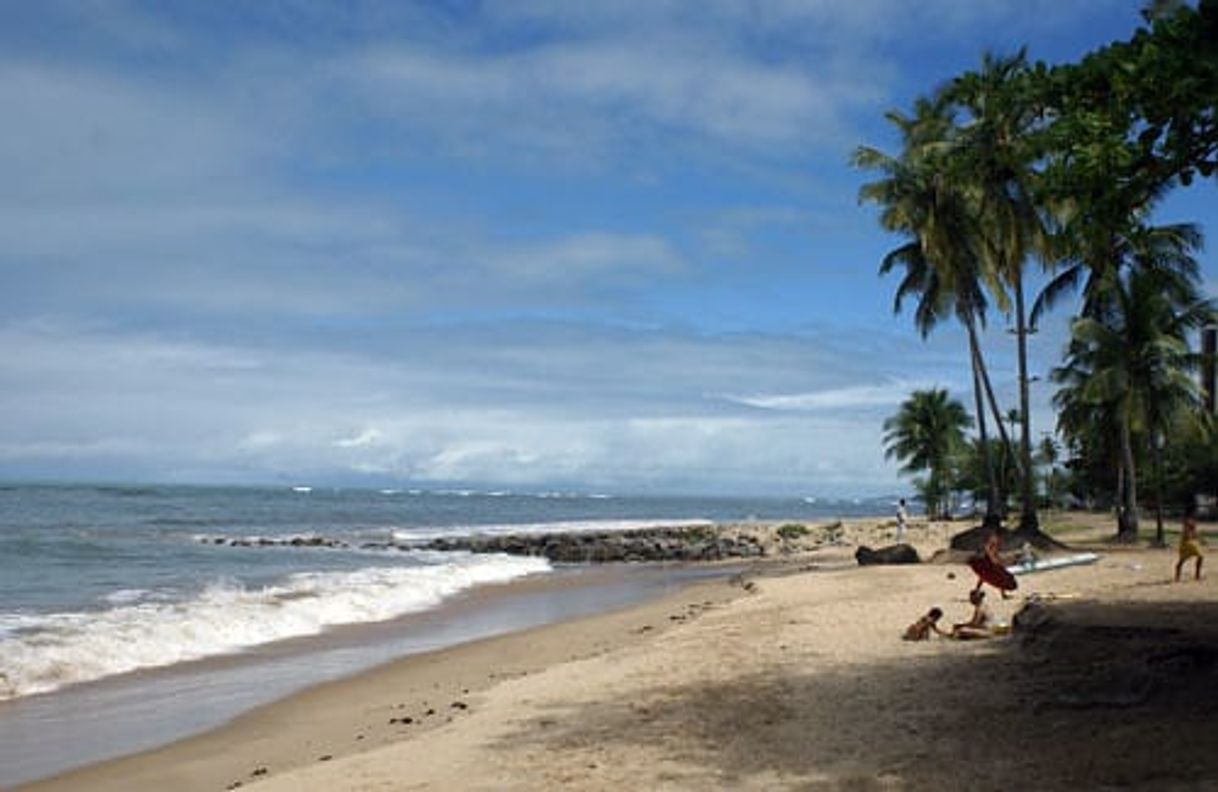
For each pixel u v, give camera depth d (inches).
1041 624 559.5
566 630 860.6
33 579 1192.8
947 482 2942.9
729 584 1262.3
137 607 893.2
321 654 733.9
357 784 376.2
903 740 395.9
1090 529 1877.5
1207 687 409.4
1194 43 373.7
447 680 632.4
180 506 3880.4
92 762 450.3
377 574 1360.7
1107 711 408.5
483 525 3405.5
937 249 1443.2
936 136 1392.7
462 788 366.0
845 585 995.3
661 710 470.9
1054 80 426.9
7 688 588.7
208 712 546.0
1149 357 1450.5
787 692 493.0
